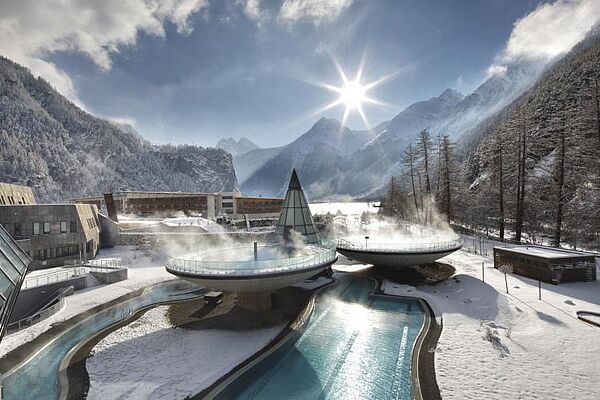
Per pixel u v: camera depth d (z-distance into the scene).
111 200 55.00
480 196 57.16
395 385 14.63
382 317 22.69
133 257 42.06
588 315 19.20
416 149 65.06
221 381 15.06
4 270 16.05
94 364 16.80
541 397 12.52
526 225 49.75
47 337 20.08
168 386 14.73
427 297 25.67
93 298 27.02
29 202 46.53
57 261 36.25
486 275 29.11
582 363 14.38
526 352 15.67
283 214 31.23
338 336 19.84
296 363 16.81
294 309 24.16
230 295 27.73
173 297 27.78
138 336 20.08
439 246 32.28
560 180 39.50
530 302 21.55
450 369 14.73
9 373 16.30
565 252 28.30
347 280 32.09
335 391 14.41
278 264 22.22
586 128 37.94
